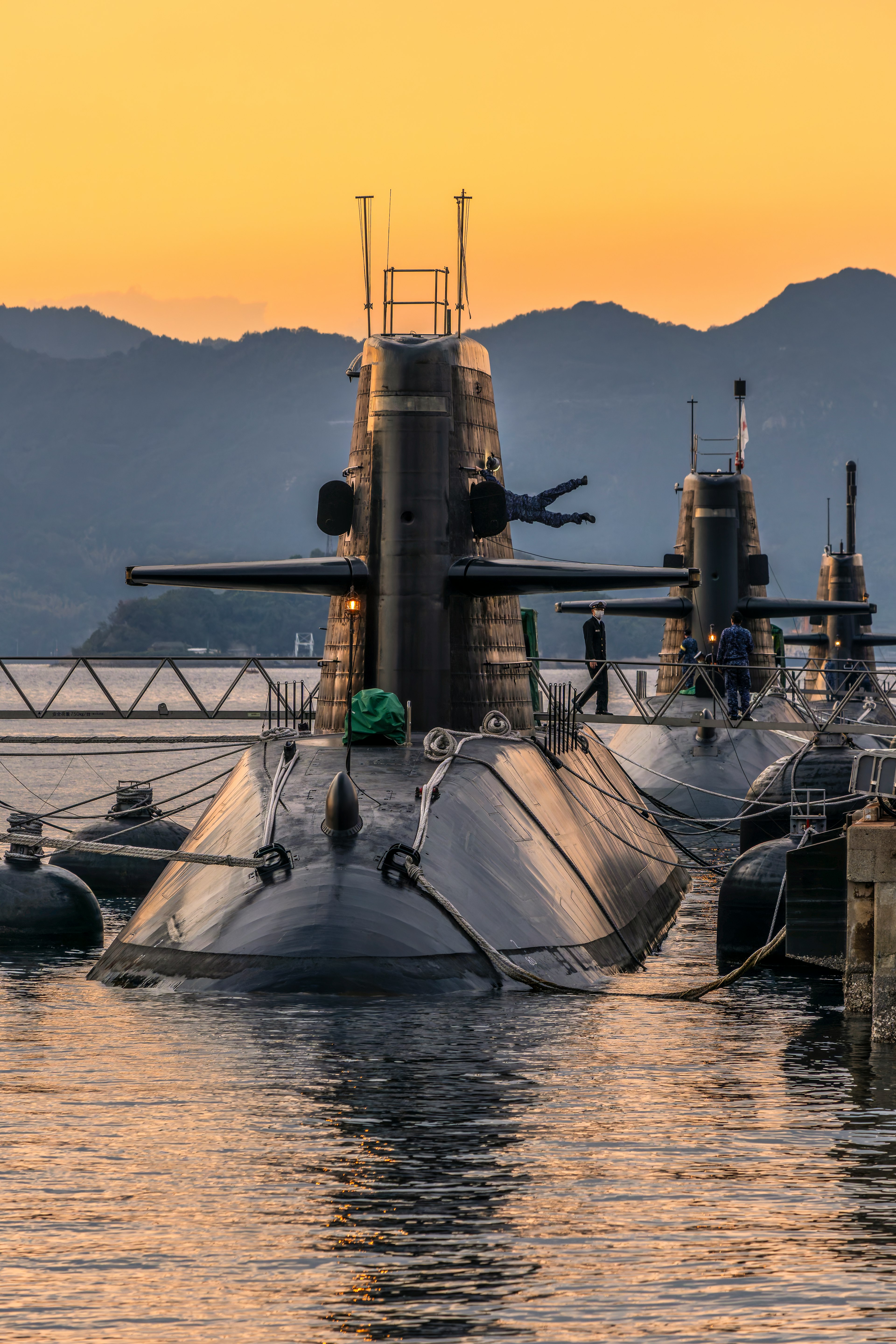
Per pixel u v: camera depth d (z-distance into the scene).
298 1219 47.34
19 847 108.62
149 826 135.88
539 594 100.06
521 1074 64.81
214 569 94.75
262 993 74.94
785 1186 50.94
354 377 106.62
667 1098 62.09
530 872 88.69
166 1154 53.38
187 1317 40.66
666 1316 40.94
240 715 127.44
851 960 79.94
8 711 127.62
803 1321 40.72
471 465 101.81
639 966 99.06
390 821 83.88
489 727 99.81
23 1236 45.84
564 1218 47.72
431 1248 45.28
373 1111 58.72
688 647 198.00
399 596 98.19
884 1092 63.81
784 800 130.50
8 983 86.31
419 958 76.44
